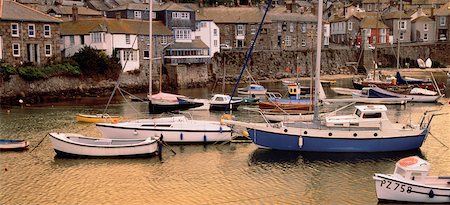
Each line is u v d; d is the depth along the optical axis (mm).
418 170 25156
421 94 64125
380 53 119750
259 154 35188
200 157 35000
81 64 73438
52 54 72875
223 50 99812
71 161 34000
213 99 56969
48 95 67938
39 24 71000
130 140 35562
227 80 94750
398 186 24844
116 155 34438
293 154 34969
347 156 34375
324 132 34469
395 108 58531
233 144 38656
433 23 129125
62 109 58094
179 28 90438
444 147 36906
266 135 35156
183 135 38250
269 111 51719
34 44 70812
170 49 86375
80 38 80375
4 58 67188
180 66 85438
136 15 94312
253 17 110688
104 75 75000
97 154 34406
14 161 34031
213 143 38688
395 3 157625
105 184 29266
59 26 73438
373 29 123125
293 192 27719
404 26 128375
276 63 103875
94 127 46000
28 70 66250
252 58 100938
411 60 122250
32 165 33062
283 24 114188
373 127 34688
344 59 114938
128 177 30531
